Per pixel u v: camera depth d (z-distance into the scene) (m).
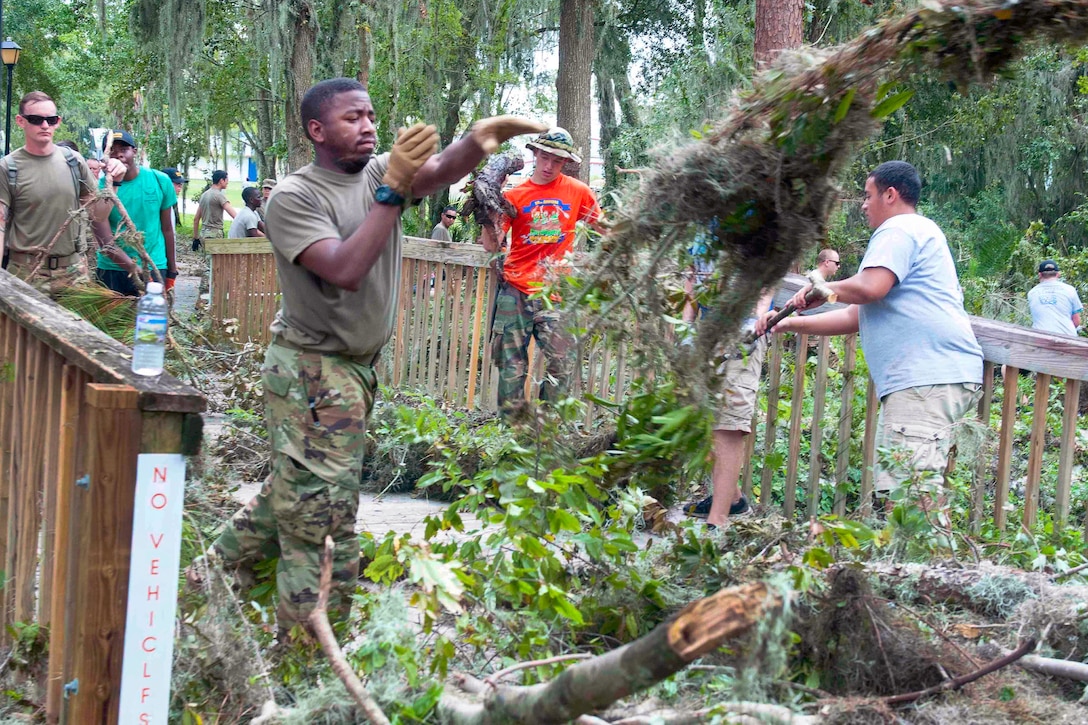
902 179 4.45
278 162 29.36
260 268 9.09
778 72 2.83
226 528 3.38
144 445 2.40
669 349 3.28
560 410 3.41
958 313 4.34
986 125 18.56
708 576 3.43
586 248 5.15
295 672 2.93
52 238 5.94
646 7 24.41
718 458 4.97
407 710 2.49
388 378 7.86
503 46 20.44
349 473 3.17
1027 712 2.67
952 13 2.53
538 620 3.04
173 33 21.06
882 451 4.02
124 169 7.02
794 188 2.89
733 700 2.34
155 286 2.52
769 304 4.76
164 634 2.46
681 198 3.02
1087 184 20.53
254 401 6.79
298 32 21.25
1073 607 3.00
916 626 3.03
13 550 3.25
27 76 34.62
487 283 7.05
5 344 3.36
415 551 2.74
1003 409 4.38
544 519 3.29
